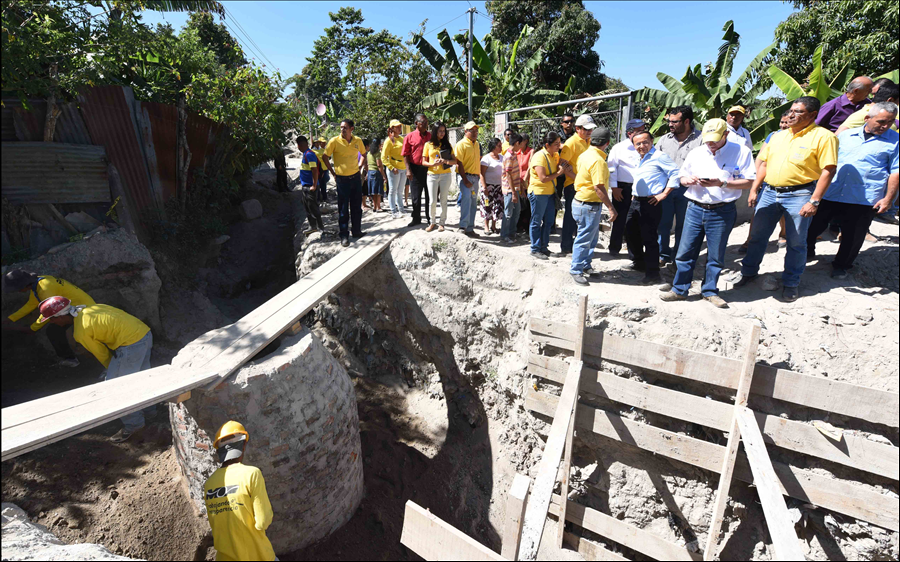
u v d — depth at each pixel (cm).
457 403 715
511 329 615
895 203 675
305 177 823
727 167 469
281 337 540
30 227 681
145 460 562
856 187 493
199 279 908
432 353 720
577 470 548
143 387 422
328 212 995
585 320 516
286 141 1166
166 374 446
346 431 542
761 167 519
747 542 461
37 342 663
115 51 775
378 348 811
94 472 533
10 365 638
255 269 1004
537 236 638
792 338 463
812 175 462
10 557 311
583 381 523
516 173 694
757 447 395
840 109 567
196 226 952
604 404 525
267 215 1183
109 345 530
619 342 497
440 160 692
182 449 498
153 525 490
